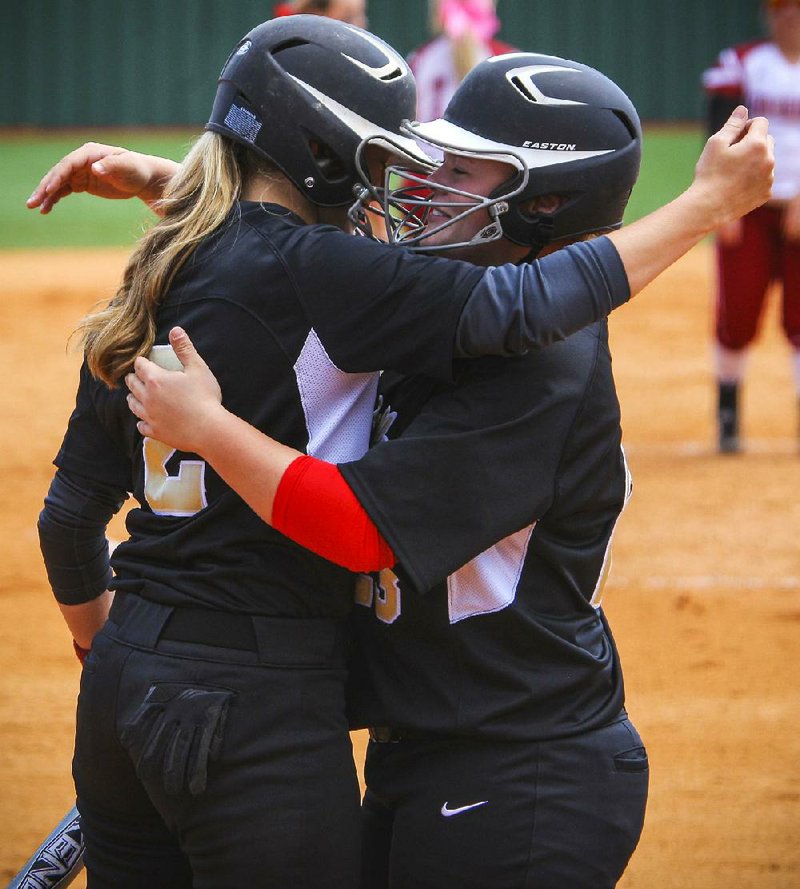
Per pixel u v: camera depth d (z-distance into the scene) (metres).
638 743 8.85
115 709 8.21
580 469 8.34
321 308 8.06
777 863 13.44
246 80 8.58
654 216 8.09
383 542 7.92
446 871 8.45
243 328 8.16
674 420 33.25
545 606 8.59
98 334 8.59
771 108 28.31
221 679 8.01
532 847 8.34
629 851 8.69
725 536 24.03
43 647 19.06
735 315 28.88
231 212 8.51
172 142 89.44
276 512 7.83
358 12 26.66
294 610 8.22
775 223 28.50
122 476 9.08
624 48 98.56
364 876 9.55
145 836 8.72
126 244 58.25
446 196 8.83
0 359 38.75
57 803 14.60
